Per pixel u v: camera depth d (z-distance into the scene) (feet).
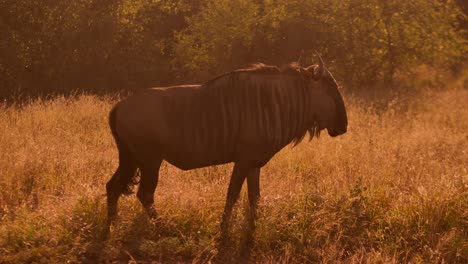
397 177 40.16
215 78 29.53
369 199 33.53
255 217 30.48
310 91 30.48
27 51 80.43
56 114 55.93
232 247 29.04
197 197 32.30
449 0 109.70
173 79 97.45
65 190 35.12
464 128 62.90
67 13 82.02
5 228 27.78
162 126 28.45
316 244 29.30
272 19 97.45
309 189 34.55
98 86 88.07
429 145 51.78
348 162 43.37
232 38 94.32
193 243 28.45
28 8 79.36
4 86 77.71
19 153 39.55
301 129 30.83
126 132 28.71
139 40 92.53
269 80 29.89
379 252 28.27
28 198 33.60
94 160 41.16
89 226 28.32
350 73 101.55
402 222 31.32
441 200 31.91
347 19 100.89
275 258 28.09
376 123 59.93
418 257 28.09
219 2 96.07
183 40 96.84
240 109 29.17
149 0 97.09
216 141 29.12
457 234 29.45
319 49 100.99
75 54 83.61
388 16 102.17
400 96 85.15
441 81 108.58
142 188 29.71
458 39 111.04
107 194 29.94
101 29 83.76
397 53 103.91
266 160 30.48
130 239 28.66
